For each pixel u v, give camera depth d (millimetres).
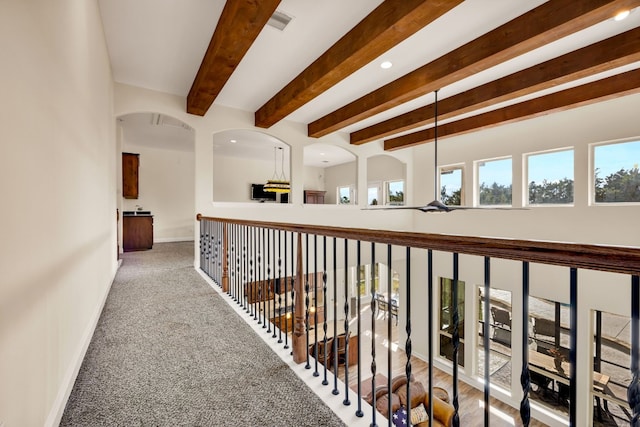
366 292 9148
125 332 2207
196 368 1762
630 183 4156
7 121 879
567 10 2207
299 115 5277
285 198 9656
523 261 867
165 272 4105
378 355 6391
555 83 3252
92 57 2266
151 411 1392
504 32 2611
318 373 1739
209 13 2545
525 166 5254
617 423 4117
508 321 5301
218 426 1317
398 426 3344
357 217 6477
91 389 1535
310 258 5918
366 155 6617
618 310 4039
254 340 2137
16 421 912
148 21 2666
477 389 5465
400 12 2238
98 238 2570
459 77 3176
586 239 4480
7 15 887
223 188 8875
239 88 4141
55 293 1316
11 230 896
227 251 3328
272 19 2605
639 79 3336
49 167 1253
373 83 3912
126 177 6539
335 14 2537
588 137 4449
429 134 5855
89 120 2168
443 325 6293
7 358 861
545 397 4750
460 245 993
